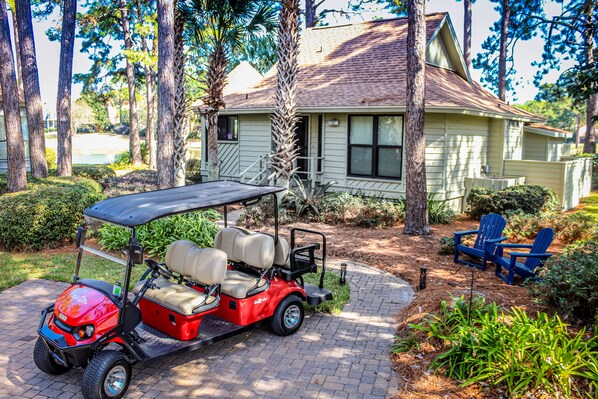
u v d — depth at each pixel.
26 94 14.51
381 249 9.48
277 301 5.70
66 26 16.50
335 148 14.90
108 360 4.30
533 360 4.48
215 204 5.05
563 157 21.47
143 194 5.41
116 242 8.79
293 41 12.33
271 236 5.87
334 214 11.91
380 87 14.32
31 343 5.64
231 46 14.73
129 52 24.00
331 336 5.83
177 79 13.64
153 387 4.68
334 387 4.67
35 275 8.10
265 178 16.28
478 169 15.30
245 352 5.42
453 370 4.69
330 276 7.95
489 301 5.98
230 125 17.64
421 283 7.24
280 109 12.49
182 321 4.83
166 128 12.18
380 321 6.26
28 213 9.51
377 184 14.16
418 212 10.56
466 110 12.77
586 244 6.63
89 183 14.12
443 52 17.38
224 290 5.38
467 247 8.29
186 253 5.47
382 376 4.87
